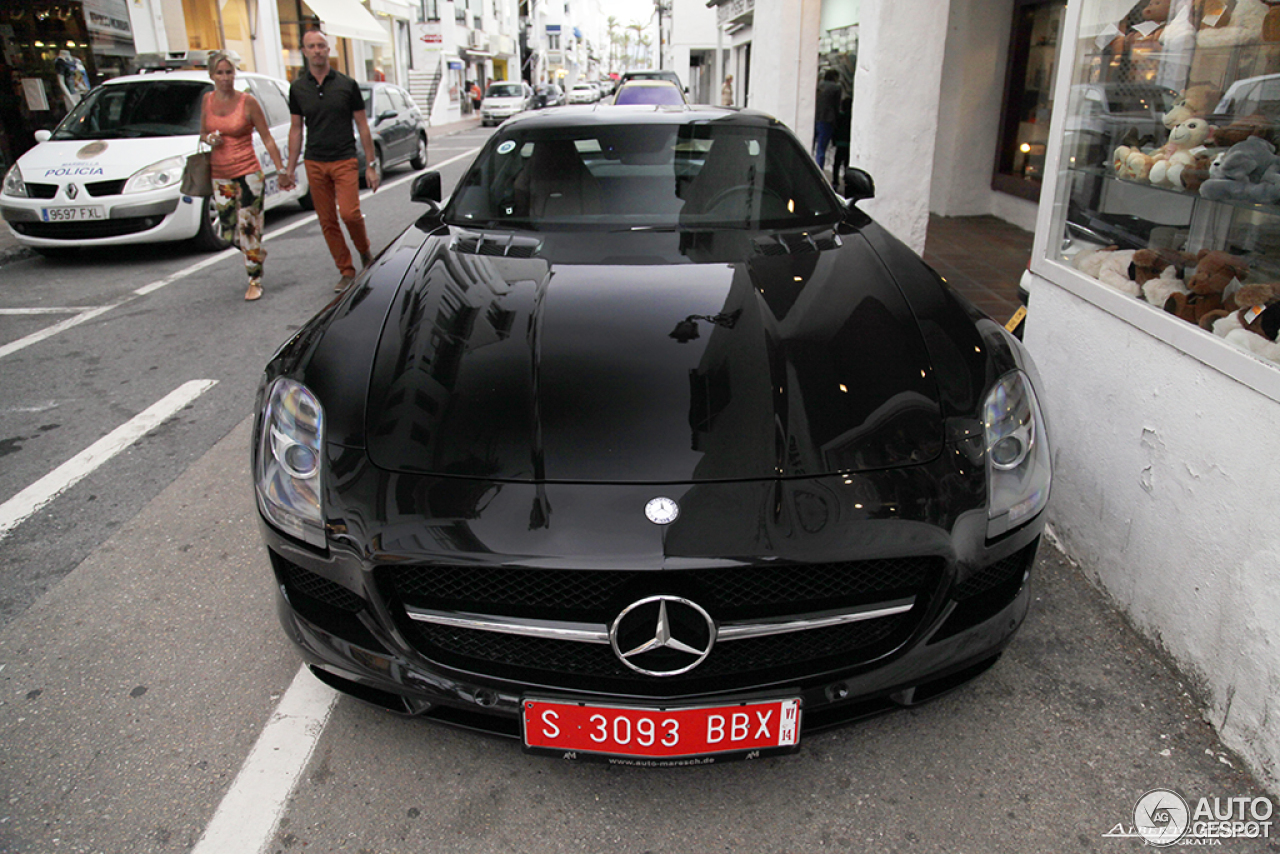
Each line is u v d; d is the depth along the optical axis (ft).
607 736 4.89
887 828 5.18
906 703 5.23
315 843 5.08
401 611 5.04
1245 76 6.39
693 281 6.77
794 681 4.88
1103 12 7.62
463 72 116.16
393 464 5.02
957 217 26.66
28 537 8.63
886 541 4.70
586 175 8.79
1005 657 6.68
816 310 6.25
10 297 18.11
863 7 16.57
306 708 6.19
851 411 5.22
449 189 31.94
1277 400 5.32
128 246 23.57
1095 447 7.58
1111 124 7.84
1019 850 5.02
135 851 5.01
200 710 6.17
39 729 5.98
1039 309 8.70
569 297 6.50
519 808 5.35
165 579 7.85
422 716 5.26
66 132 22.50
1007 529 5.16
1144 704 6.17
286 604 5.52
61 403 12.25
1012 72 25.25
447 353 5.77
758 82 31.48
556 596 4.82
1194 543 6.16
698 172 8.81
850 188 9.57
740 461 4.89
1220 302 6.16
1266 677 5.41
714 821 5.25
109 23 37.04
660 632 4.63
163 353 14.38
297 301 17.57
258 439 5.61
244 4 52.80
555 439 5.01
